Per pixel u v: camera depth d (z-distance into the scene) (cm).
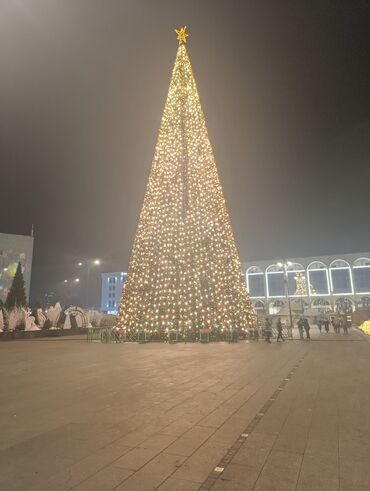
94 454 451
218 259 2177
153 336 2148
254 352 1580
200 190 2275
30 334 2789
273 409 661
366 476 392
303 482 378
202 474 397
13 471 403
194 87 2517
